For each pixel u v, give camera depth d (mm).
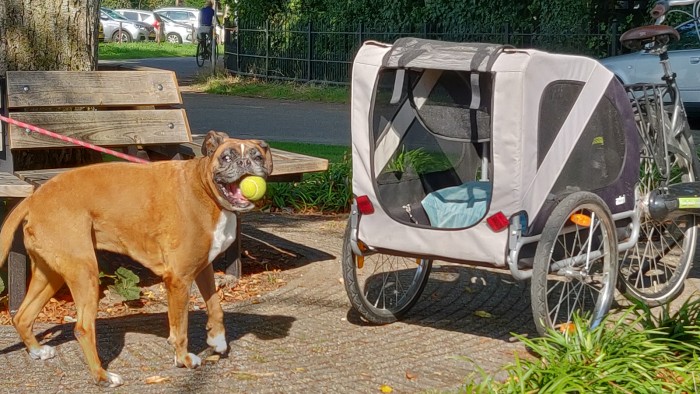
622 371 4734
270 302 6508
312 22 24953
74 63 7723
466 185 6051
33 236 4875
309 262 7613
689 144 6879
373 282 6617
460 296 6695
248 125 16891
